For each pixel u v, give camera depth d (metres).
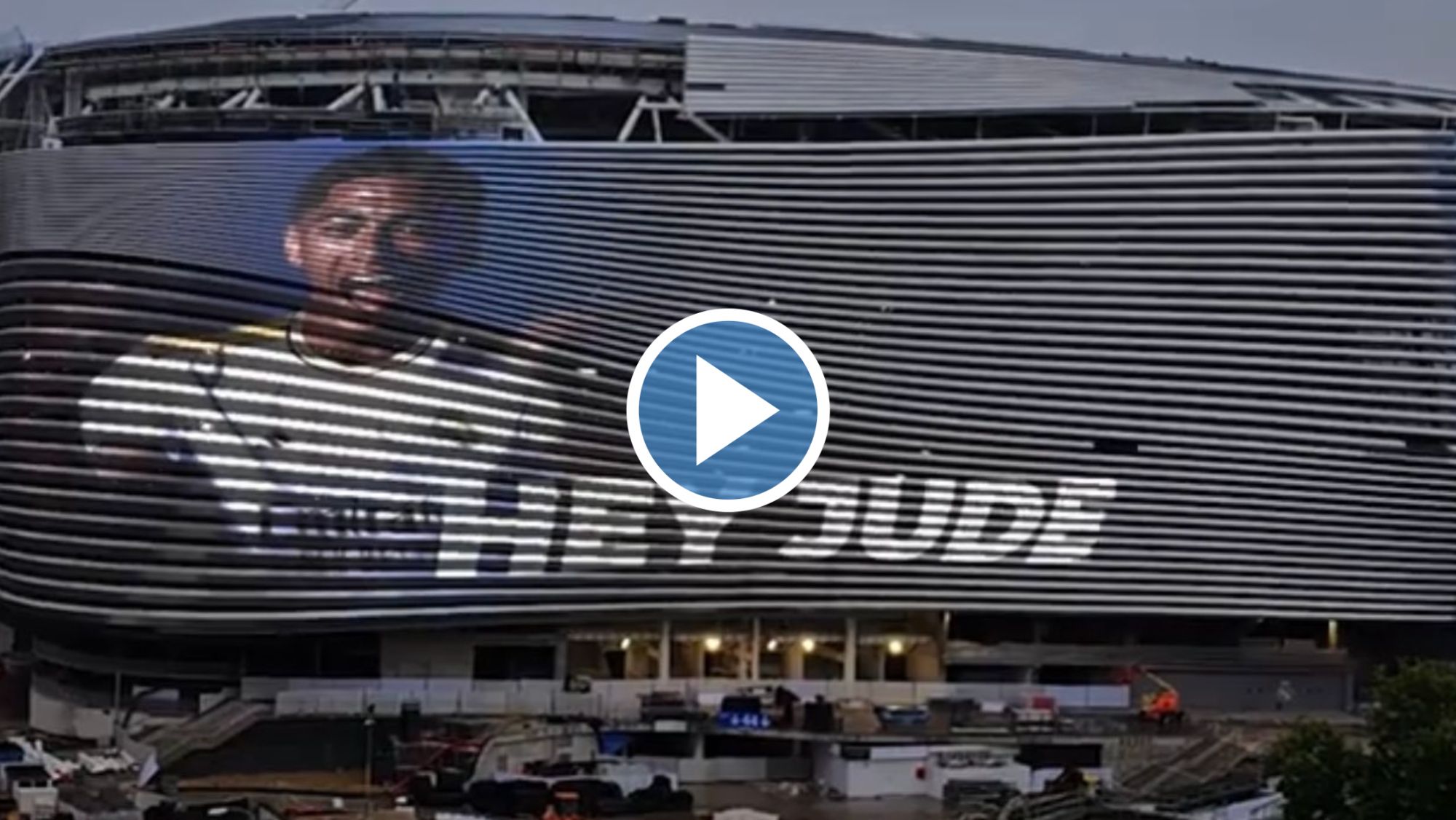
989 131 127.50
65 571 113.94
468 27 136.88
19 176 118.69
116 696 116.56
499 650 118.19
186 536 111.94
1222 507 124.81
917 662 124.81
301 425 112.25
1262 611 125.38
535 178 116.06
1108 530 123.81
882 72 129.62
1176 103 126.81
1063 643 126.50
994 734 108.62
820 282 120.88
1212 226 124.75
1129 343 124.12
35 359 115.56
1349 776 67.88
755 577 118.44
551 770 100.12
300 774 103.31
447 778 96.81
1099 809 86.31
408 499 112.94
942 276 122.50
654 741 108.25
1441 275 126.50
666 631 119.81
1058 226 123.69
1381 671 89.12
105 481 112.88
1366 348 126.12
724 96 126.81
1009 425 122.88
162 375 112.56
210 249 112.88
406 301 113.38
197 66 134.12
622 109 132.88
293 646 115.75
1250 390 125.06
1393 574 127.06
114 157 115.62
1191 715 122.00
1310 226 125.44
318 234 113.19
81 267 114.62
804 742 108.00
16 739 109.06
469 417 113.88
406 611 113.19
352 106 130.38
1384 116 129.50
